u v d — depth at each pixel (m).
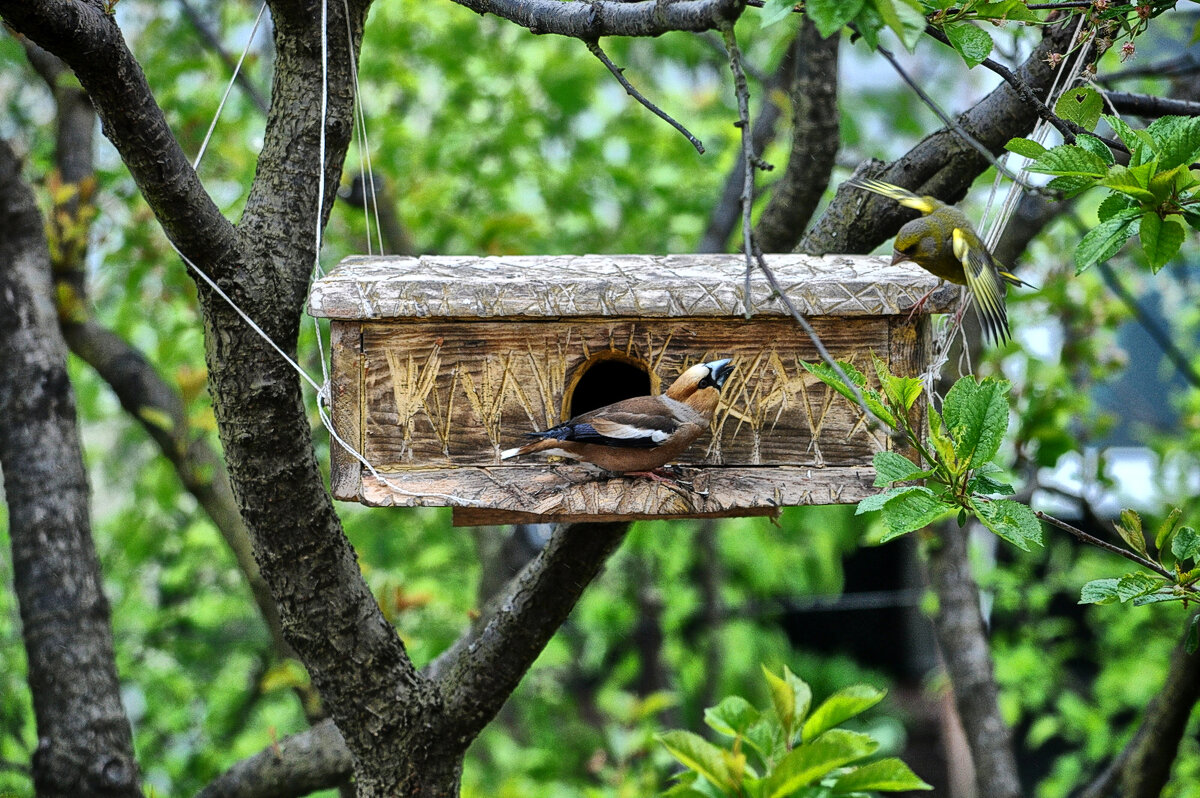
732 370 6.30
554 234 15.38
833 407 6.37
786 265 6.58
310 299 5.92
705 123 15.12
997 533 4.89
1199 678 7.84
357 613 6.43
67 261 9.56
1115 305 11.69
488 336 6.21
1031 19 5.35
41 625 7.66
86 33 4.98
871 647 23.25
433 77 16.09
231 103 13.38
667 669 17.19
